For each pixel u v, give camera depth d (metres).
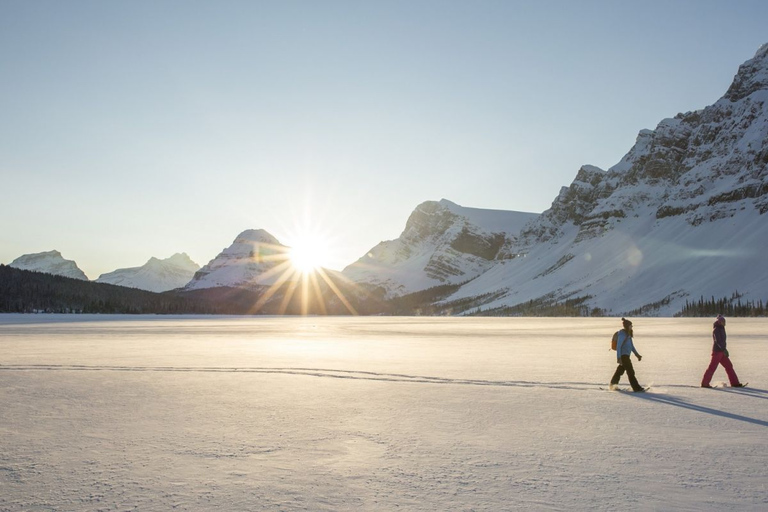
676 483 8.82
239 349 41.19
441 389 19.25
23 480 9.06
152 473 9.44
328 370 25.50
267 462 10.09
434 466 9.81
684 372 25.06
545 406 15.81
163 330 83.12
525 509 7.71
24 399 17.19
